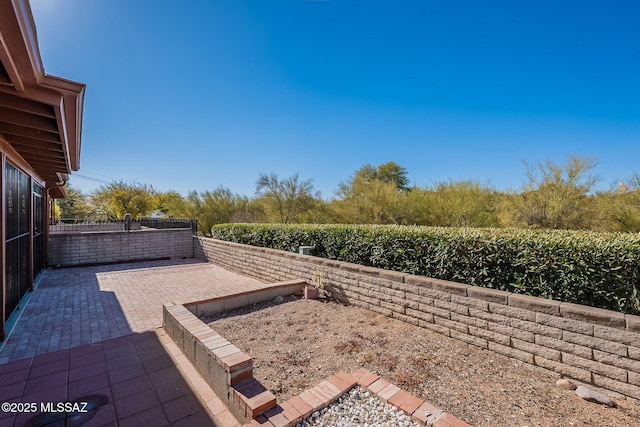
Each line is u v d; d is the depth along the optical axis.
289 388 2.47
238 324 3.89
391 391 2.30
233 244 8.23
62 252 8.52
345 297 4.80
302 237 6.51
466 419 2.08
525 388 2.50
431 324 3.68
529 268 3.20
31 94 2.23
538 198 9.82
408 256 4.38
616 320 2.38
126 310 4.79
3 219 3.54
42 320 4.29
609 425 2.04
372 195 13.66
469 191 11.30
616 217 9.17
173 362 2.97
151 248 9.91
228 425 2.10
